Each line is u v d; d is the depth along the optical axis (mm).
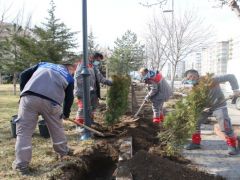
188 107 3992
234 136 4414
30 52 15367
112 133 4898
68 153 3912
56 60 15492
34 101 3389
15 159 3551
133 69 24594
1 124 6125
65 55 15766
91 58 5398
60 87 3564
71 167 3564
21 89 3674
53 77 3537
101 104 8203
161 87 6031
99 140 4527
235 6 4305
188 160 4074
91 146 4176
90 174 3902
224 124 4379
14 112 8031
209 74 4105
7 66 15492
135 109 7891
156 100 6051
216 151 4559
